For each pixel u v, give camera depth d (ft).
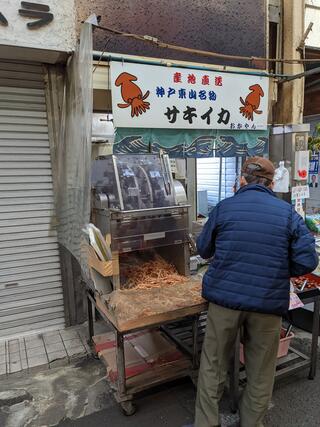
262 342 6.72
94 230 7.58
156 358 8.90
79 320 11.94
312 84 16.78
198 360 8.77
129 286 8.20
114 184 7.88
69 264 11.44
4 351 10.44
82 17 9.60
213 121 10.79
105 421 7.89
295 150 13.15
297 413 8.05
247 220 6.55
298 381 9.21
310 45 13.71
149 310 7.00
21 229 10.89
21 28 8.57
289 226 6.46
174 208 8.11
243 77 11.05
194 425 7.28
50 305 11.57
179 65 10.00
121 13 10.02
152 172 8.48
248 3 11.77
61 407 8.36
